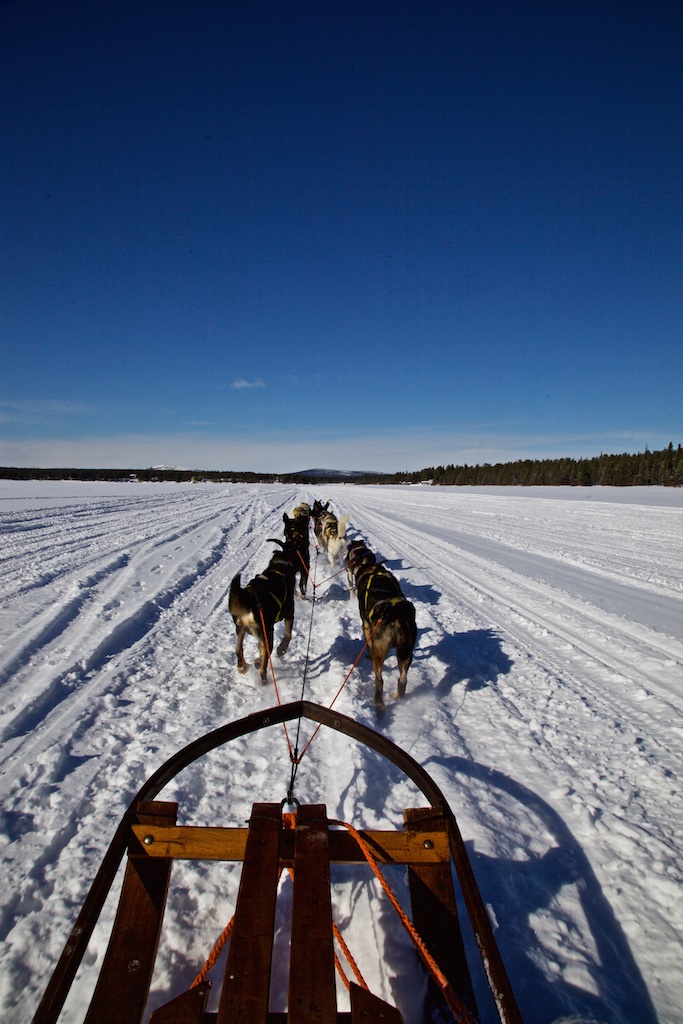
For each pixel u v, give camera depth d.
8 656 5.12
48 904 2.40
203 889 2.50
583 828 3.03
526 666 5.51
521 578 9.95
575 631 6.72
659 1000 2.06
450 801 3.17
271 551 12.05
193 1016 1.37
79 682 4.70
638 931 2.37
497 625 6.97
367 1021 1.37
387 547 13.79
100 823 2.95
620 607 7.86
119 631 6.01
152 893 1.86
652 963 2.22
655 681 5.16
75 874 2.58
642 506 26.81
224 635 6.23
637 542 14.53
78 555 10.38
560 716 4.40
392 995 1.97
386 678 5.12
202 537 13.85
